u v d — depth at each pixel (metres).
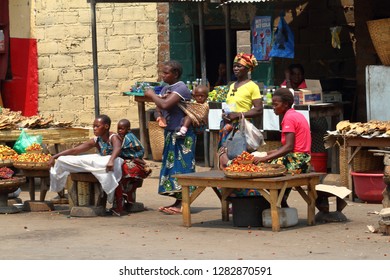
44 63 17.84
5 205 11.63
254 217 10.20
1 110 14.87
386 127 12.18
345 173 12.59
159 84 16.62
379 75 13.54
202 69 15.58
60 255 8.66
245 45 20.00
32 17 17.80
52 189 11.36
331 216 10.54
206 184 10.07
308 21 16.22
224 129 11.06
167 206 11.66
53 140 14.15
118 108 17.56
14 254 8.75
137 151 11.45
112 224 10.61
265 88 14.93
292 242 9.20
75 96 17.75
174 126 11.23
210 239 9.47
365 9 15.62
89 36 17.64
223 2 15.03
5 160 11.74
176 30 17.19
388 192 10.60
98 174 11.01
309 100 14.09
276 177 9.80
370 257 8.35
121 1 14.98
